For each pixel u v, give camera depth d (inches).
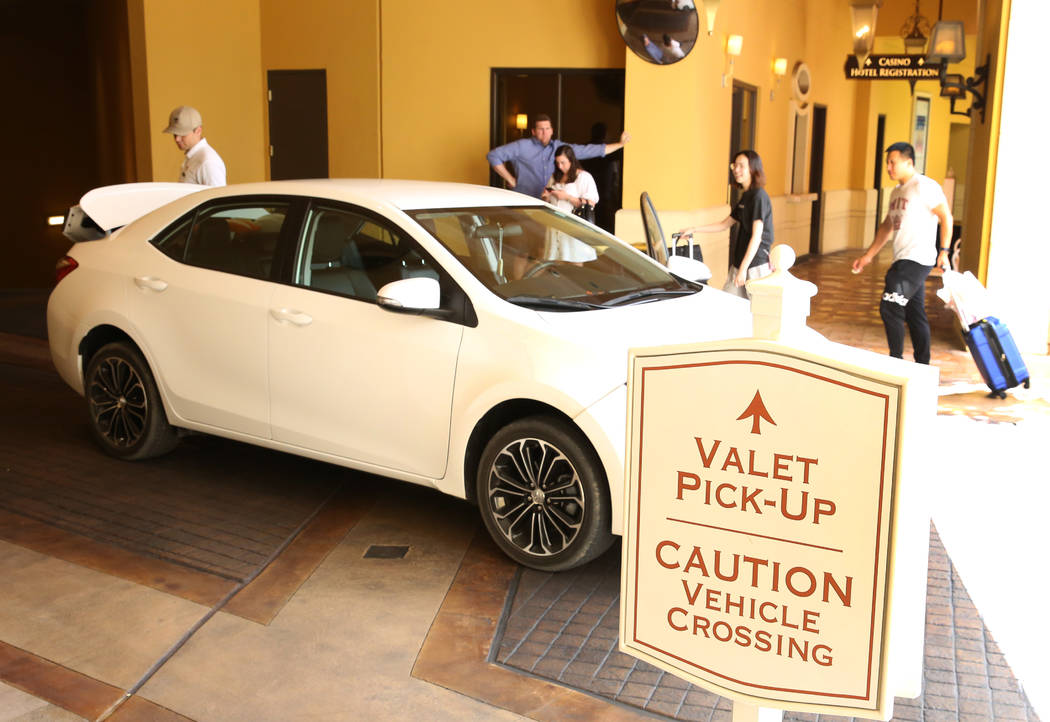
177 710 120.6
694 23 388.5
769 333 75.8
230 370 189.0
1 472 206.5
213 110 451.5
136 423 211.9
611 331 155.5
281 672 129.6
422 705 121.8
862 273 614.5
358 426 173.6
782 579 76.5
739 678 80.0
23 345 332.8
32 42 621.3
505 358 155.7
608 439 145.1
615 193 425.1
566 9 418.3
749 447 76.5
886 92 879.1
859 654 73.7
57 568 160.4
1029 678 130.1
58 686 125.3
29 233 637.9
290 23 455.5
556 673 129.4
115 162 546.3
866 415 70.7
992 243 340.5
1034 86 328.8
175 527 178.5
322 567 162.6
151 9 426.6
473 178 439.8
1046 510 191.6
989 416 258.5
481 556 167.8
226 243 194.7
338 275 178.2
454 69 433.1
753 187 301.6
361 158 449.7
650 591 83.8
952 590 157.0
